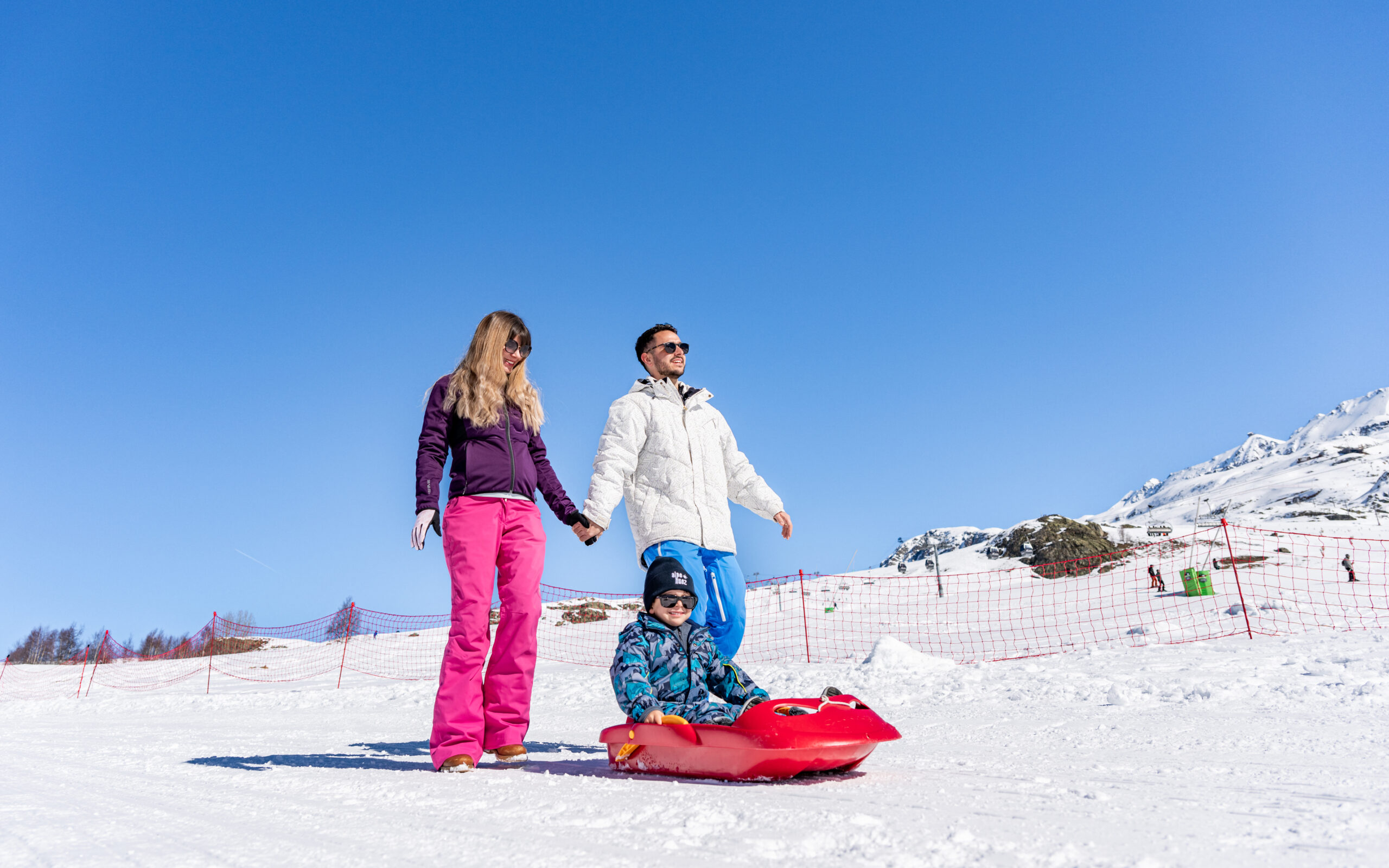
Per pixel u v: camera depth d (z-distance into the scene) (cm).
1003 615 1736
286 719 552
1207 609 1362
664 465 341
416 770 249
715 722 225
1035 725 314
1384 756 204
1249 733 255
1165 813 139
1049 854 112
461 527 272
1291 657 511
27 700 867
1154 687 400
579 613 2244
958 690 470
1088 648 777
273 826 154
